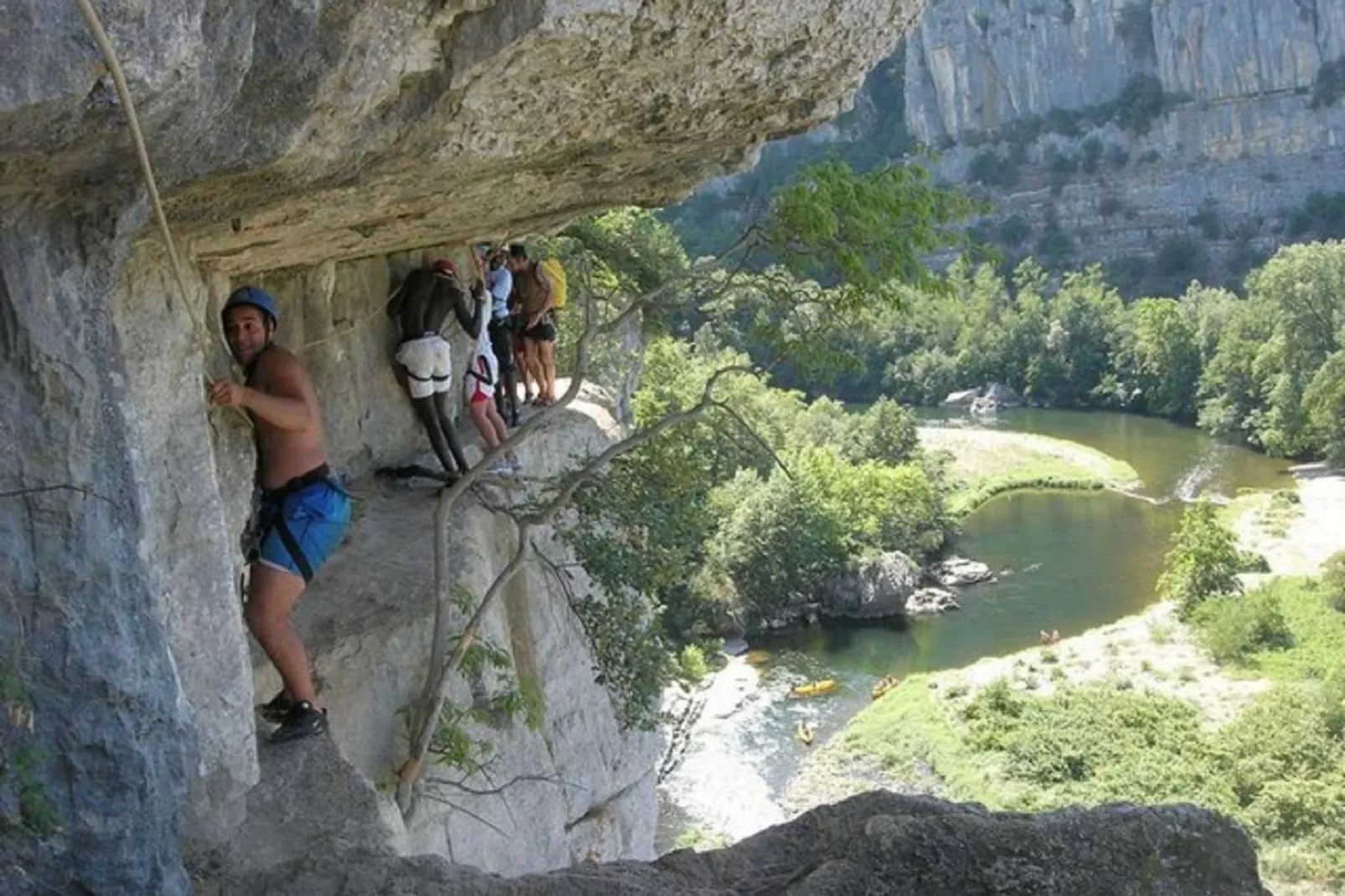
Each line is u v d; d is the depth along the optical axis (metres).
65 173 3.33
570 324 15.93
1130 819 4.27
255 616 5.64
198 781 4.82
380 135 4.18
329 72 3.67
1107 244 97.44
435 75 4.12
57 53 2.88
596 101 4.79
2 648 3.42
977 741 26.59
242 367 5.76
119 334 4.38
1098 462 51.25
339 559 8.25
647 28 4.52
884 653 32.44
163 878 3.69
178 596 4.76
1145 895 4.11
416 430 10.27
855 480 38.09
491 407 10.16
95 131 3.16
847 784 25.73
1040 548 40.59
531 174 5.53
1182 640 32.16
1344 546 38.69
